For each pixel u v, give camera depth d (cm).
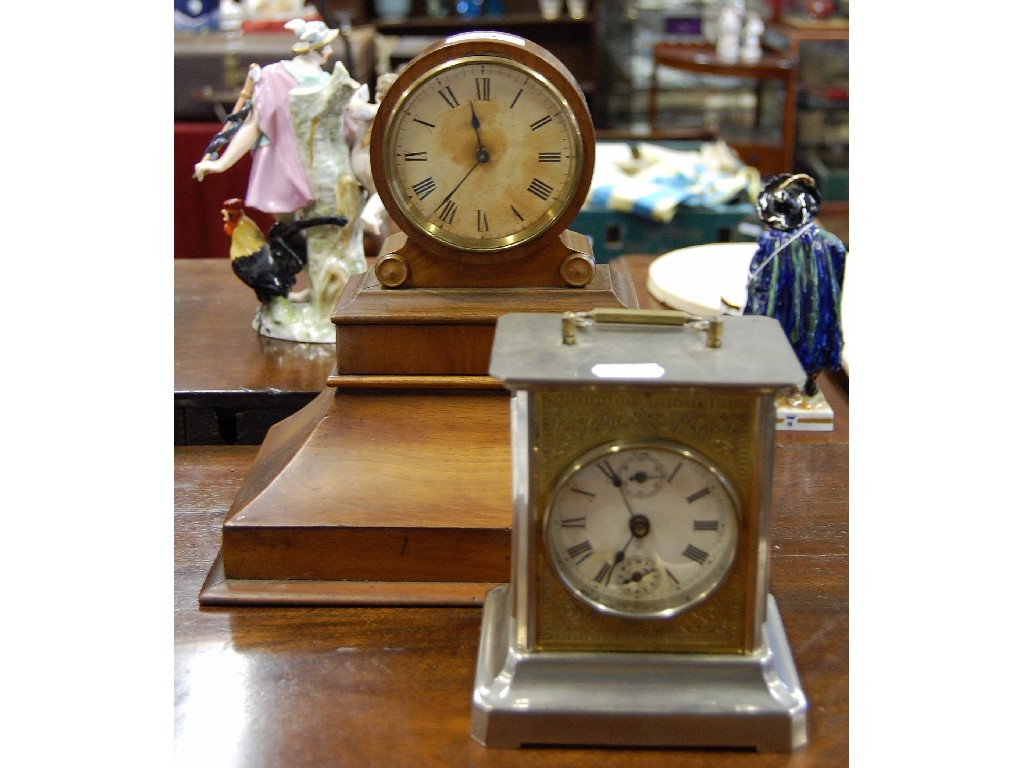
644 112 577
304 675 154
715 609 140
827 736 143
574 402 134
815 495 195
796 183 207
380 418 182
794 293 206
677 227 336
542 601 141
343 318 182
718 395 133
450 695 150
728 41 521
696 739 140
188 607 168
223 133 229
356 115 231
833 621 163
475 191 182
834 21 531
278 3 452
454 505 171
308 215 242
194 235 379
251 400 226
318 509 171
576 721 139
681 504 137
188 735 143
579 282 187
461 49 175
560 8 573
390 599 168
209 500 200
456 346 183
